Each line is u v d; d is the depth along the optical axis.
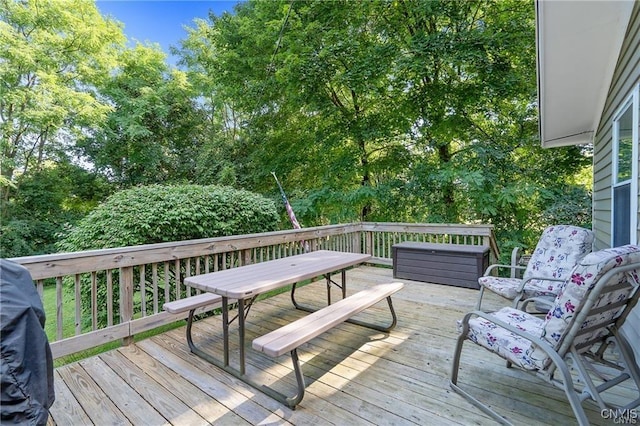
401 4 7.21
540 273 3.30
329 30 7.05
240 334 2.38
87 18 10.06
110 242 3.68
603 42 2.83
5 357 1.15
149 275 4.12
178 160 12.62
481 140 7.51
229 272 2.82
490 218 7.46
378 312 3.61
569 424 1.81
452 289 4.46
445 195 7.47
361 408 1.99
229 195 4.78
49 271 2.47
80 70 10.00
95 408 2.04
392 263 5.44
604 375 2.22
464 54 6.15
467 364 2.48
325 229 5.27
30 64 8.60
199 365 2.58
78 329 2.68
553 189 6.71
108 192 11.77
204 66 11.66
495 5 6.89
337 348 2.80
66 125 9.91
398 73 7.12
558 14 2.46
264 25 7.88
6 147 9.31
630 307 1.79
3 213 9.63
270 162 9.36
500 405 1.98
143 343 3.00
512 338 1.91
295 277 2.65
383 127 7.71
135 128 11.10
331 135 8.25
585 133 5.25
